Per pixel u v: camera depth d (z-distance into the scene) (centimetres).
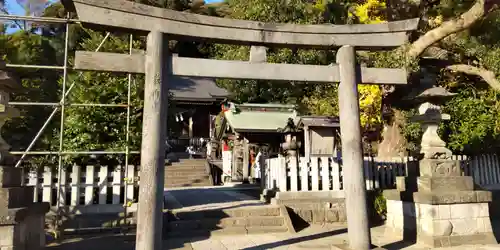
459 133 1130
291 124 1264
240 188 1472
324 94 1224
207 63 582
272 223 808
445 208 648
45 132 945
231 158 1941
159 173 529
